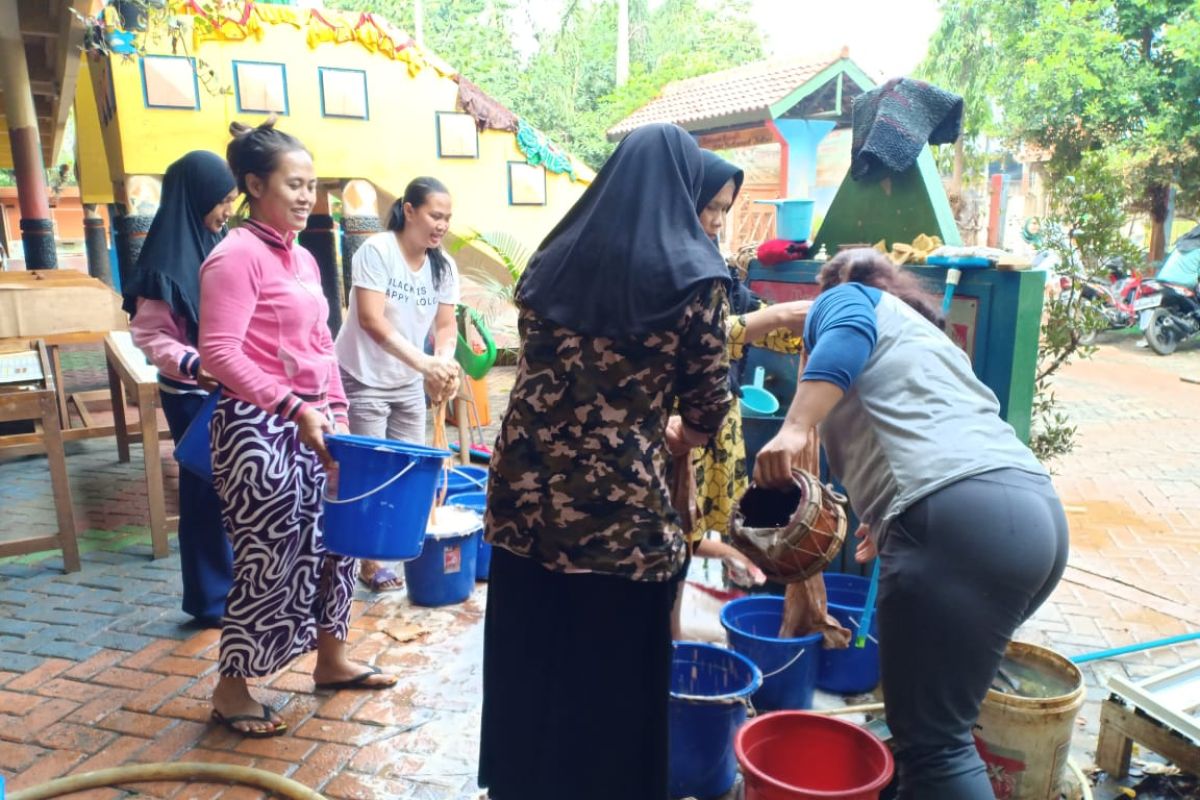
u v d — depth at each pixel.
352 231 7.44
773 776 2.43
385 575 4.02
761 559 2.22
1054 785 2.39
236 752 2.78
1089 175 4.00
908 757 2.08
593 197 1.95
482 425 6.90
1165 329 10.88
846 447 2.23
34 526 4.82
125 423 5.99
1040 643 3.60
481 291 9.45
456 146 7.82
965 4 15.86
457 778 2.66
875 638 3.09
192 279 3.50
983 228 16.94
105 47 5.68
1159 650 3.55
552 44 29.58
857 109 3.80
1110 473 6.09
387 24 7.37
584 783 2.07
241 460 2.68
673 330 1.85
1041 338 4.02
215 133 6.73
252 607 2.78
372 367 3.90
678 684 2.82
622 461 1.91
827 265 2.55
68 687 3.15
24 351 4.33
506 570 2.08
